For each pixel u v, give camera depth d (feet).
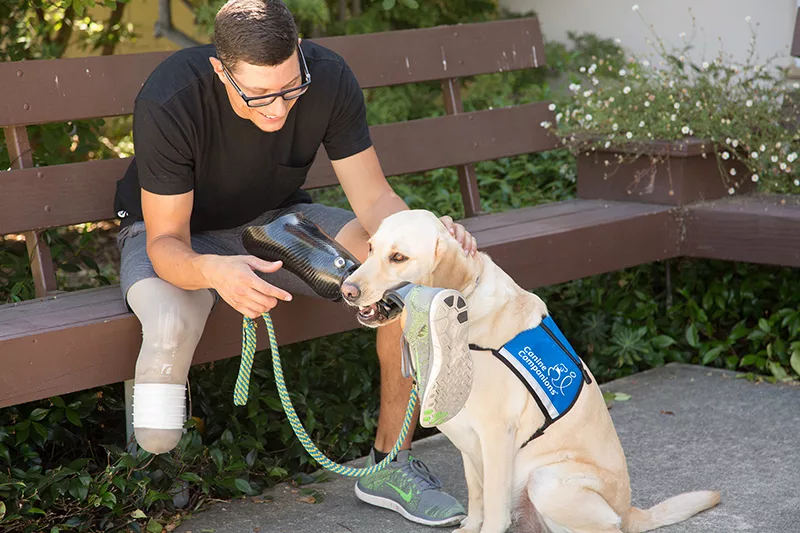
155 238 8.06
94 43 17.67
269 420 10.39
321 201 16.02
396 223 7.15
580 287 13.66
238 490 8.98
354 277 7.02
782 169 13.21
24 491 8.11
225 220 9.22
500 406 7.46
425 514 8.46
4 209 9.59
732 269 13.56
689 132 12.98
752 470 9.51
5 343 7.68
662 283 14.03
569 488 7.38
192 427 9.27
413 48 12.91
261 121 7.74
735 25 17.95
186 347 7.75
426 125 12.79
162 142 7.93
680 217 12.84
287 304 9.25
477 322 7.48
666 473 9.50
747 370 12.80
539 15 21.18
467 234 7.80
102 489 8.27
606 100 14.02
